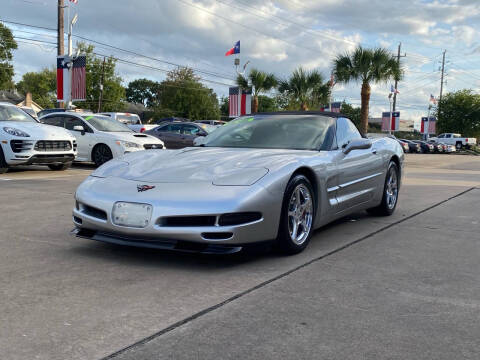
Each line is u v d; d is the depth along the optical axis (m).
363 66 22.55
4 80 52.41
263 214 3.13
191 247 3.05
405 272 3.11
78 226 3.41
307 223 3.65
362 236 4.23
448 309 2.44
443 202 6.54
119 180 3.39
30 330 2.09
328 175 3.88
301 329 2.14
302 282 2.84
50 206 5.35
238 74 27.39
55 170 9.91
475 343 2.03
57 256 3.33
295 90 27.23
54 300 2.46
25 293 2.56
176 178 3.27
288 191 3.36
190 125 15.39
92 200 3.27
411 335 2.10
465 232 4.47
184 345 1.96
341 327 2.17
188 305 2.42
